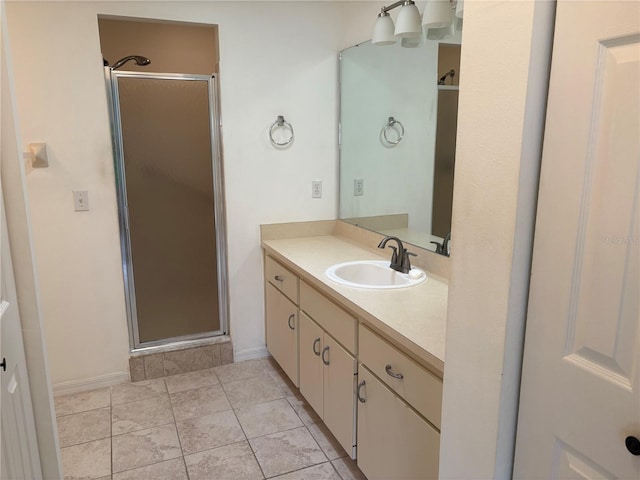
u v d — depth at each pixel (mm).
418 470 1458
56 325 2551
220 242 2900
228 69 2645
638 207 734
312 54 2820
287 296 2535
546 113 874
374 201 2664
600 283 800
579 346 849
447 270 2062
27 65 2277
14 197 1305
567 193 840
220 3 2566
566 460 900
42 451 1470
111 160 2502
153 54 3725
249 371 2887
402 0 2180
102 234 2559
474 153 988
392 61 2395
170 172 2697
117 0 2373
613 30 743
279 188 2887
